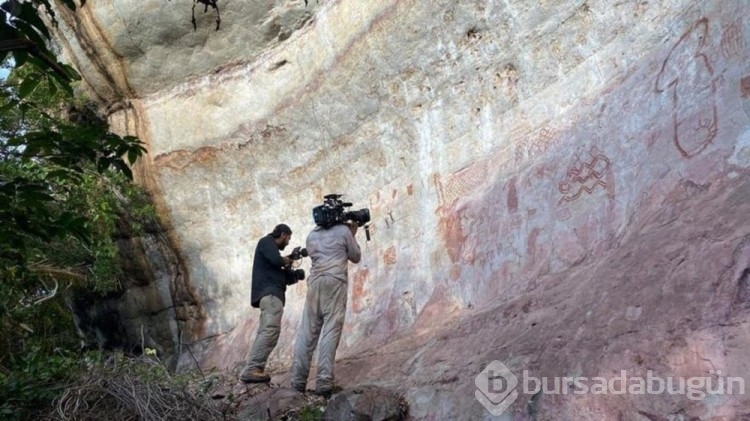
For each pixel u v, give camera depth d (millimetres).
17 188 4656
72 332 12594
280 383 7219
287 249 9914
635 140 5535
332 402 5293
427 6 7652
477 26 7305
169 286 11523
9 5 3953
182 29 10234
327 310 6281
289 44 9539
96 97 11289
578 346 4281
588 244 5648
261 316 6910
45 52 4309
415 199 8039
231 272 10898
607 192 5637
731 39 4965
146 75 10852
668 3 5734
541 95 6785
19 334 9508
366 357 7020
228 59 10250
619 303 4277
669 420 3562
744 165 4445
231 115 10281
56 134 4793
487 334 5465
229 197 10727
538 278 5926
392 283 8008
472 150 7457
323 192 9477
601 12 6246
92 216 10328
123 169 4996
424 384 5312
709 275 3818
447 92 7734
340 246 6414
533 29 6824
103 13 10516
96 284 11297
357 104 8734
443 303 7141
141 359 5938
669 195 4914
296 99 9469
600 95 6133
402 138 8305
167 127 10898
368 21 8336
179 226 11219
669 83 5402
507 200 6699
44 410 5539
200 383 6812
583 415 3971
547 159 6422
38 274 10117
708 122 4891
